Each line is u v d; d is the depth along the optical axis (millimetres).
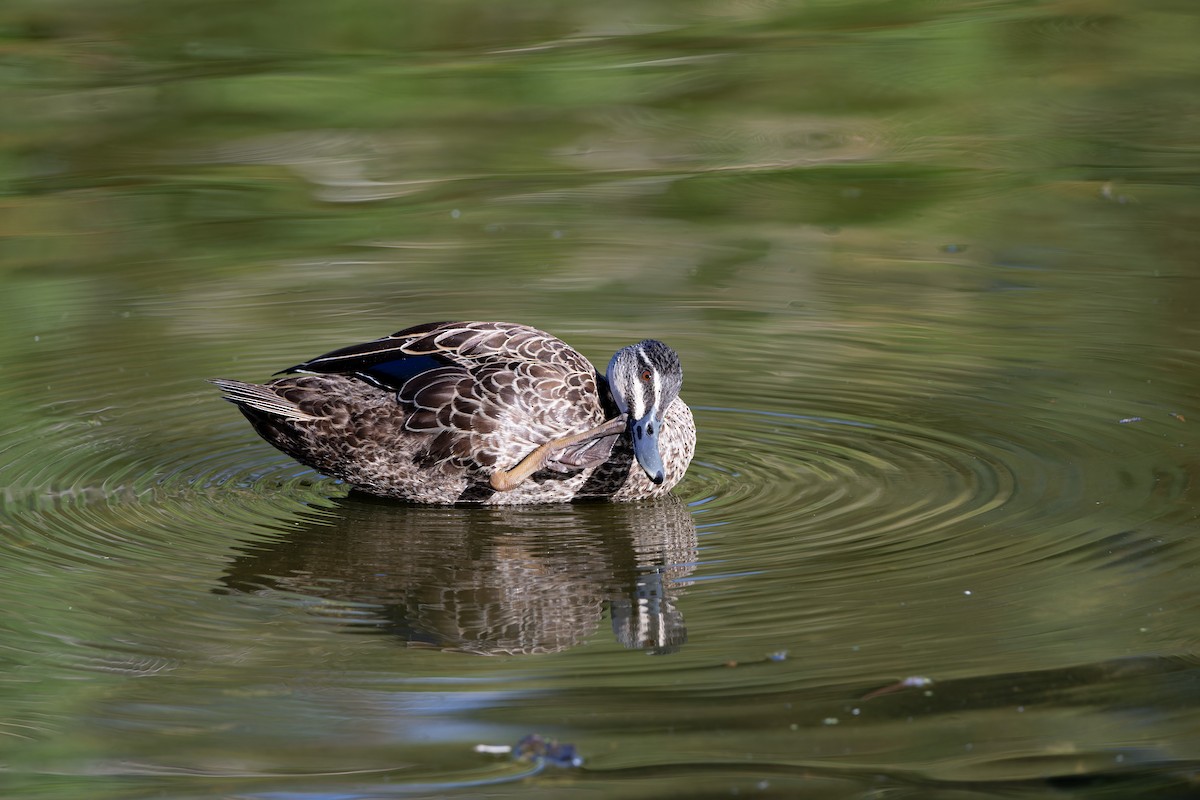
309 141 22578
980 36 27625
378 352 12141
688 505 11711
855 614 9492
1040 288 16766
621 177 21094
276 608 9898
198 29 28297
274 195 20422
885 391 13961
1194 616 9297
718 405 13781
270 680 8898
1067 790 7531
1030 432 12773
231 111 23703
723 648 9109
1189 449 12203
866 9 29516
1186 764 7727
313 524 11508
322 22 28953
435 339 12281
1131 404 13320
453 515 11781
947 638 9117
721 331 15648
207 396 14164
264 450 13109
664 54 26531
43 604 9891
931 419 13203
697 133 22828
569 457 11797
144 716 8484
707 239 18625
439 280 17281
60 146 22266
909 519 11070
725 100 24109
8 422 13422
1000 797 7488
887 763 7805
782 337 15453
